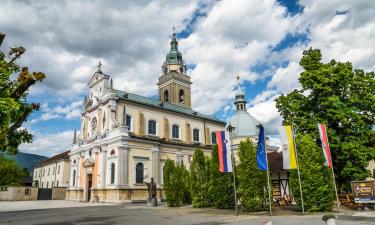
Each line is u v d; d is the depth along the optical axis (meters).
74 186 52.97
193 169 31.36
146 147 45.69
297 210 23.81
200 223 17.56
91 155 49.28
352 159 26.25
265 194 24.31
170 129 54.06
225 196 27.30
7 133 9.56
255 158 24.75
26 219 21.44
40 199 61.19
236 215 21.12
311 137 26.38
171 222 18.33
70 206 36.19
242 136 58.03
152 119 51.56
